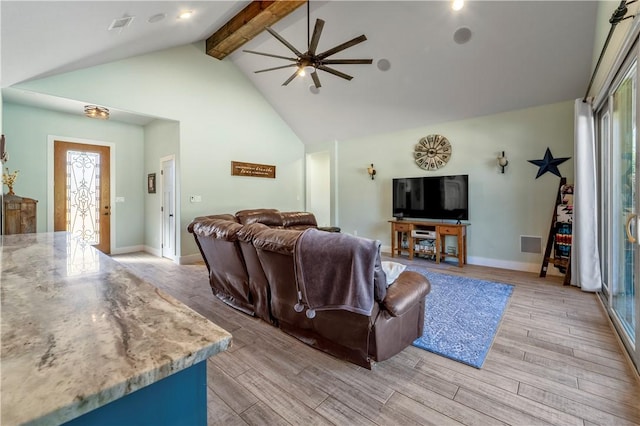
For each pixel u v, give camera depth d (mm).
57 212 5062
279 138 6707
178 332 613
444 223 4996
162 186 5516
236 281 2912
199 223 3129
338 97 5609
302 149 7293
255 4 4145
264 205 6387
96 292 860
